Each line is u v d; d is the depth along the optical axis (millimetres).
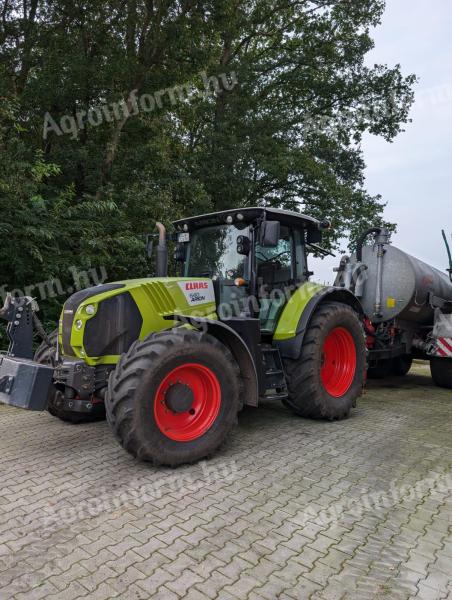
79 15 10172
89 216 8867
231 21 13648
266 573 2381
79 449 4141
